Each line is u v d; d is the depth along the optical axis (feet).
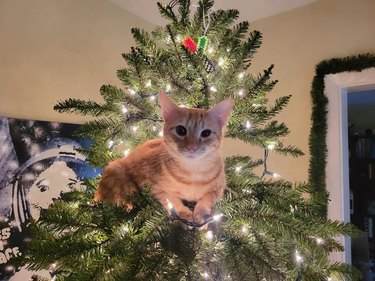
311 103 4.95
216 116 2.60
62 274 2.08
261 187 2.42
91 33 4.99
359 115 10.02
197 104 2.82
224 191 2.64
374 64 4.29
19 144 4.04
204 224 2.19
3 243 3.86
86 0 4.93
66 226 1.97
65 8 4.66
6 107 4.00
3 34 3.99
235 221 2.20
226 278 2.04
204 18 2.77
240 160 3.19
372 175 8.75
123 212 2.10
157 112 2.85
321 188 4.63
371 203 8.68
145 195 2.25
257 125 2.95
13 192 3.96
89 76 4.94
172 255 1.91
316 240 2.10
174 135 2.54
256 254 2.01
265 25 5.53
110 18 5.27
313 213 2.17
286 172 5.16
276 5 5.25
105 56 5.18
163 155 2.56
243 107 2.65
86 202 2.51
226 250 2.06
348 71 4.53
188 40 2.63
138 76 2.65
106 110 2.64
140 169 2.55
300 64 5.13
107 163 2.90
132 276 1.70
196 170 2.47
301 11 5.16
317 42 4.98
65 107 2.52
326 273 2.11
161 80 2.66
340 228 2.14
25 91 4.19
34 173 4.16
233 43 2.58
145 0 5.26
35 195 4.15
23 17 4.19
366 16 4.55
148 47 2.66
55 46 4.53
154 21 5.94
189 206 2.59
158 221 2.06
